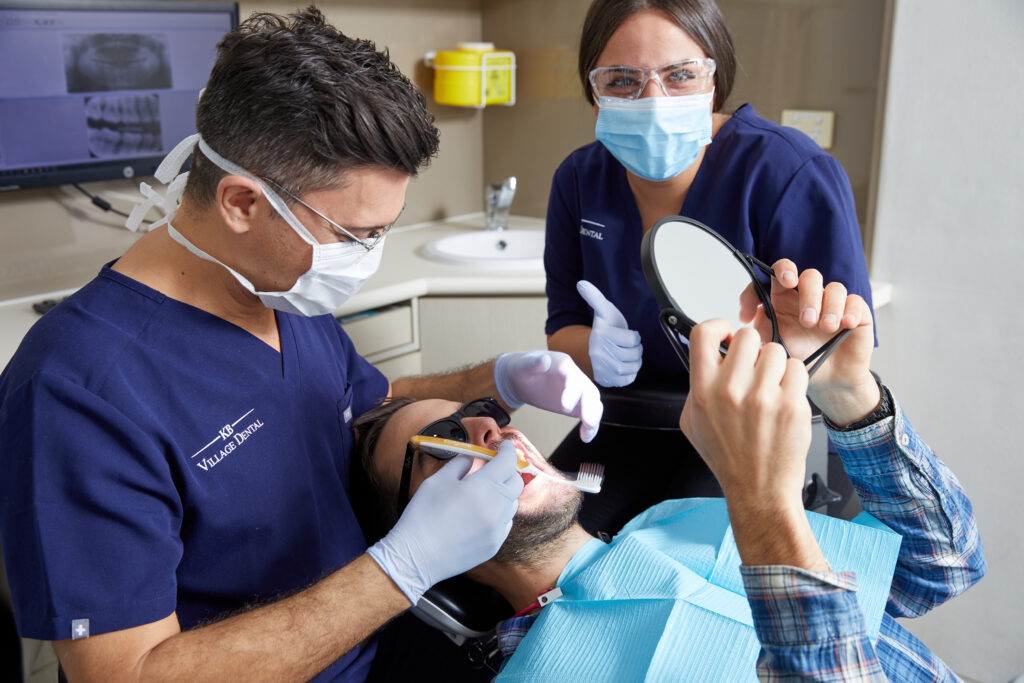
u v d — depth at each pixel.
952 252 2.05
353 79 0.91
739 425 0.75
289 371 1.15
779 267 1.01
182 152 0.98
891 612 1.19
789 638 0.75
